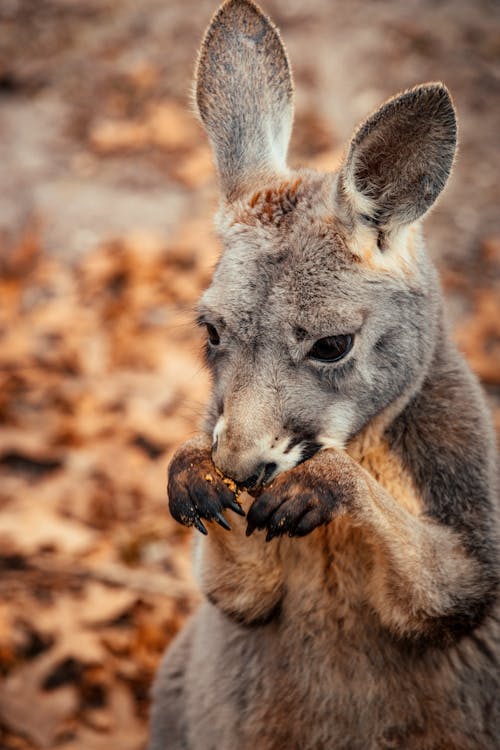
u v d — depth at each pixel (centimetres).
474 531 677
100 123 1766
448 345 724
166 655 854
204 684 785
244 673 756
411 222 667
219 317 643
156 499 1169
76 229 1552
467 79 1836
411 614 663
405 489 690
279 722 743
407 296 664
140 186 1639
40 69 1873
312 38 1897
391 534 639
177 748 841
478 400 719
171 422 1251
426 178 659
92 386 1308
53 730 925
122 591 1046
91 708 959
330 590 706
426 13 1997
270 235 656
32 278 1476
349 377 646
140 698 973
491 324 1379
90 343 1373
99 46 1917
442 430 691
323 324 631
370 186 656
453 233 1542
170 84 1823
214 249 1480
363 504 625
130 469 1196
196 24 1953
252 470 626
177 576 1076
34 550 1085
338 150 1656
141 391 1295
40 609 1020
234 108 738
